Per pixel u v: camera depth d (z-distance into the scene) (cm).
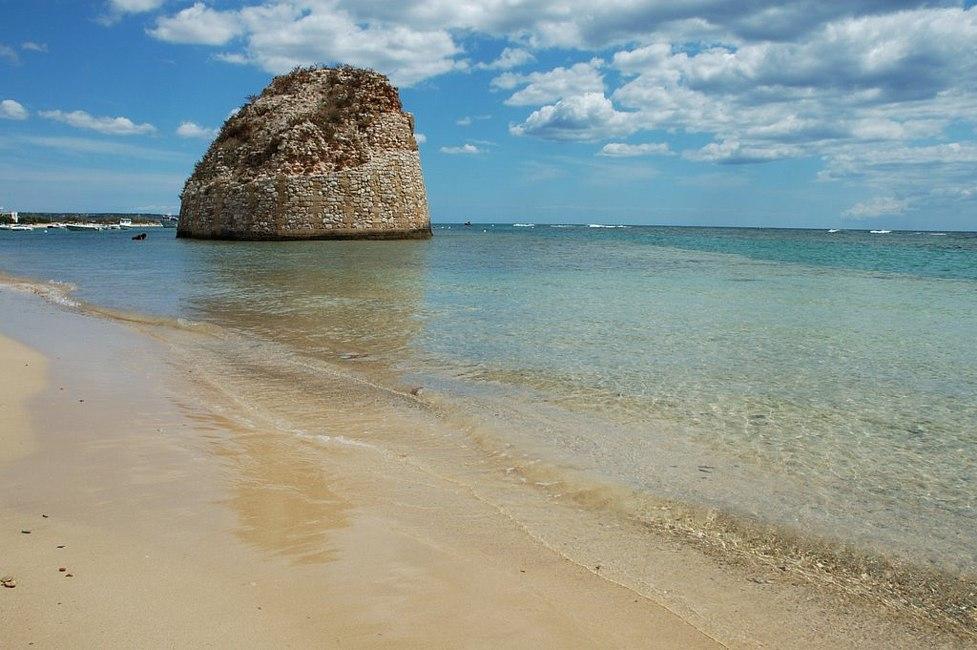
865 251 3859
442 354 902
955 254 3581
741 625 306
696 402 687
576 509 430
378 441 552
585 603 311
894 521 426
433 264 2511
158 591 290
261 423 592
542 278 2014
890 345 998
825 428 610
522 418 622
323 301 1438
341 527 373
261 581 305
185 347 952
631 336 1045
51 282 1917
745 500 452
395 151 4434
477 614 290
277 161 4219
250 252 3200
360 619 279
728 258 3131
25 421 550
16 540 333
